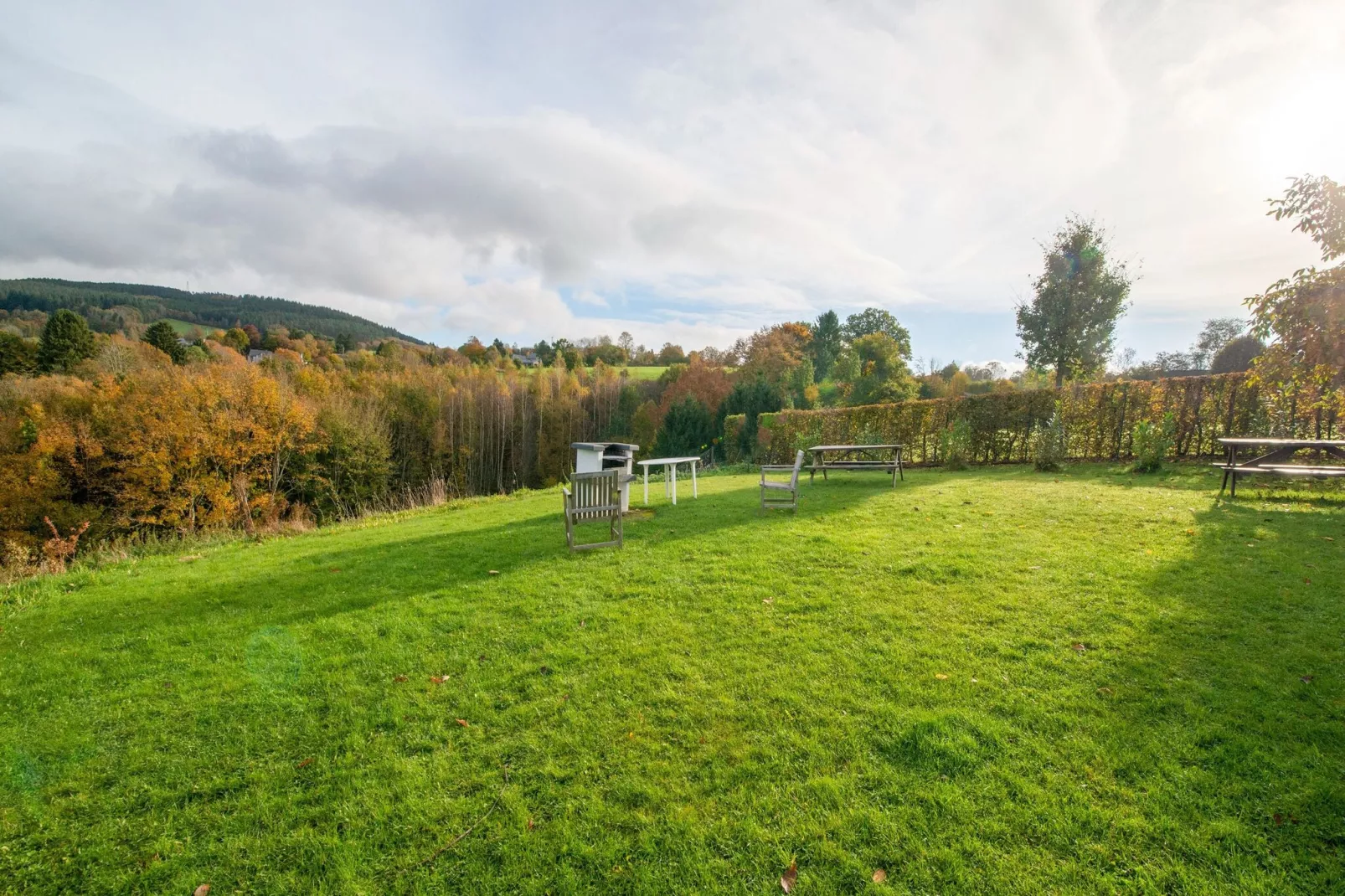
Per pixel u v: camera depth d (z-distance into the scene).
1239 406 10.26
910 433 15.67
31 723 3.65
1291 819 2.39
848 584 5.33
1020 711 3.22
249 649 4.65
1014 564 5.55
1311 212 5.53
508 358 55.19
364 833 2.61
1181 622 4.14
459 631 4.73
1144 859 2.26
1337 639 3.74
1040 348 21.09
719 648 4.17
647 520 8.84
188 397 25.80
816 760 2.91
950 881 2.21
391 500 16.77
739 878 2.28
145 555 9.55
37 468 23.48
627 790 2.77
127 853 2.56
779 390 37.38
